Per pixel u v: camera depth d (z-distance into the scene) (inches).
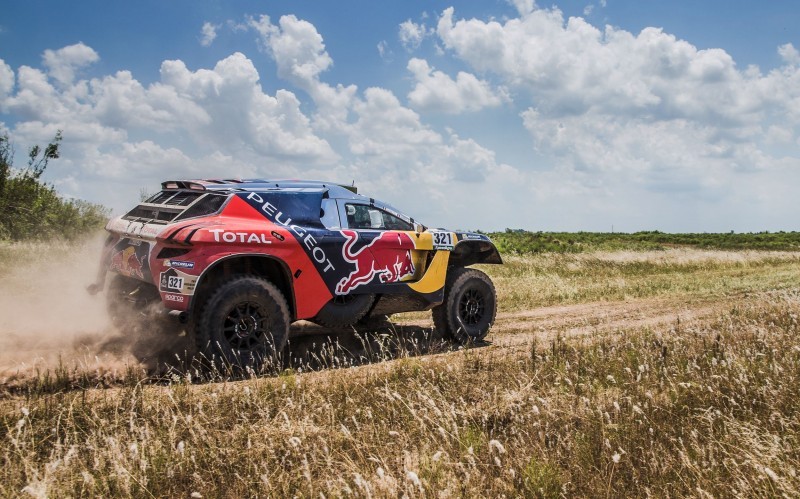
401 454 139.4
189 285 201.2
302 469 126.0
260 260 228.4
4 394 171.6
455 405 174.7
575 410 171.5
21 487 116.6
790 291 456.1
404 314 370.0
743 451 134.0
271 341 214.7
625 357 235.8
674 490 123.9
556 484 127.3
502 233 1469.0
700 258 934.4
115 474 119.0
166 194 240.2
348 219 254.4
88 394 175.0
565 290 513.3
